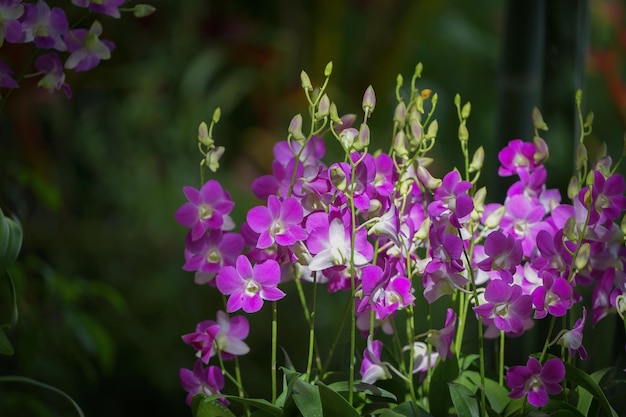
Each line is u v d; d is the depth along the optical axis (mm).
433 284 2371
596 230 2412
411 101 2453
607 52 5461
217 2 5605
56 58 2473
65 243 4664
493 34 6051
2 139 4336
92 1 2469
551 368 2350
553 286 2354
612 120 5738
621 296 2402
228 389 4277
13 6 2426
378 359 2416
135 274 4801
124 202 5043
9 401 2947
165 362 4508
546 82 2680
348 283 2445
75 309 3072
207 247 2422
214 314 4711
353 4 5285
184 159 5258
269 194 2436
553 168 2680
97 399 4246
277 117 5461
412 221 2430
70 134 5078
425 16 5098
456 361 2430
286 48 5492
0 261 2445
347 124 2391
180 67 5473
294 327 4562
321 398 2357
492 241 2350
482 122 5742
